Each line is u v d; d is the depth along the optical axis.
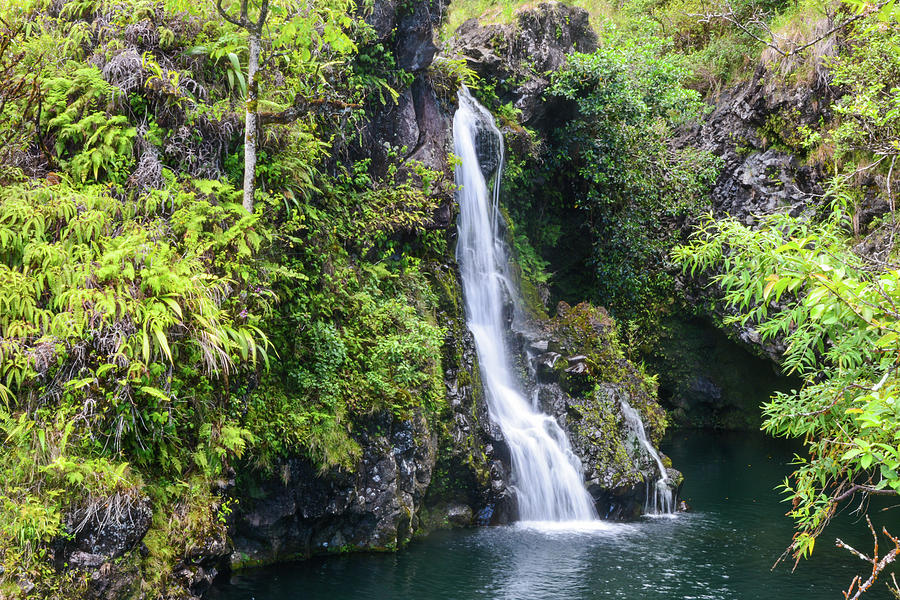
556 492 11.23
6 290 5.99
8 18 7.83
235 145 8.50
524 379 12.37
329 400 8.55
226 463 7.23
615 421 12.10
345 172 10.58
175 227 7.26
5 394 5.65
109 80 7.67
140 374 6.18
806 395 5.16
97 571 5.66
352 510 8.77
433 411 10.02
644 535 10.23
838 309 3.91
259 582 7.75
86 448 5.92
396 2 11.18
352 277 9.82
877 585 8.33
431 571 8.37
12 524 5.32
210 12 8.61
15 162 7.06
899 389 3.62
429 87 12.27
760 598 7.86
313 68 9.59
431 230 11.65
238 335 6.98
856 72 12.91
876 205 13.31
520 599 7.58
